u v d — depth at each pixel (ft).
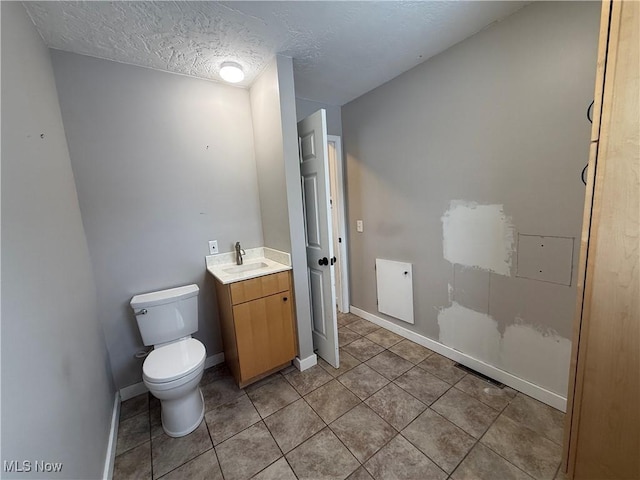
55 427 3.00
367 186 8.68
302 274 6.84
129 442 5.06
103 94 5.70
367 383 6.31
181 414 5.12
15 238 2.73
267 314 6.43
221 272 6.72
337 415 5.41
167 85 6.37
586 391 3.60
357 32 5.26
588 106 4.33
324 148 6.31
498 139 5.46
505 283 5.74
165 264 6.64
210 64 6.12
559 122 4.65
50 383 3.02
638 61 2.80
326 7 4.51
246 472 4.34
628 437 3.26
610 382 3.35
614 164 3.07
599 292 3.34
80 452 3.56
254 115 7.30
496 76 5.32
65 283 3.97
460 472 4.15
